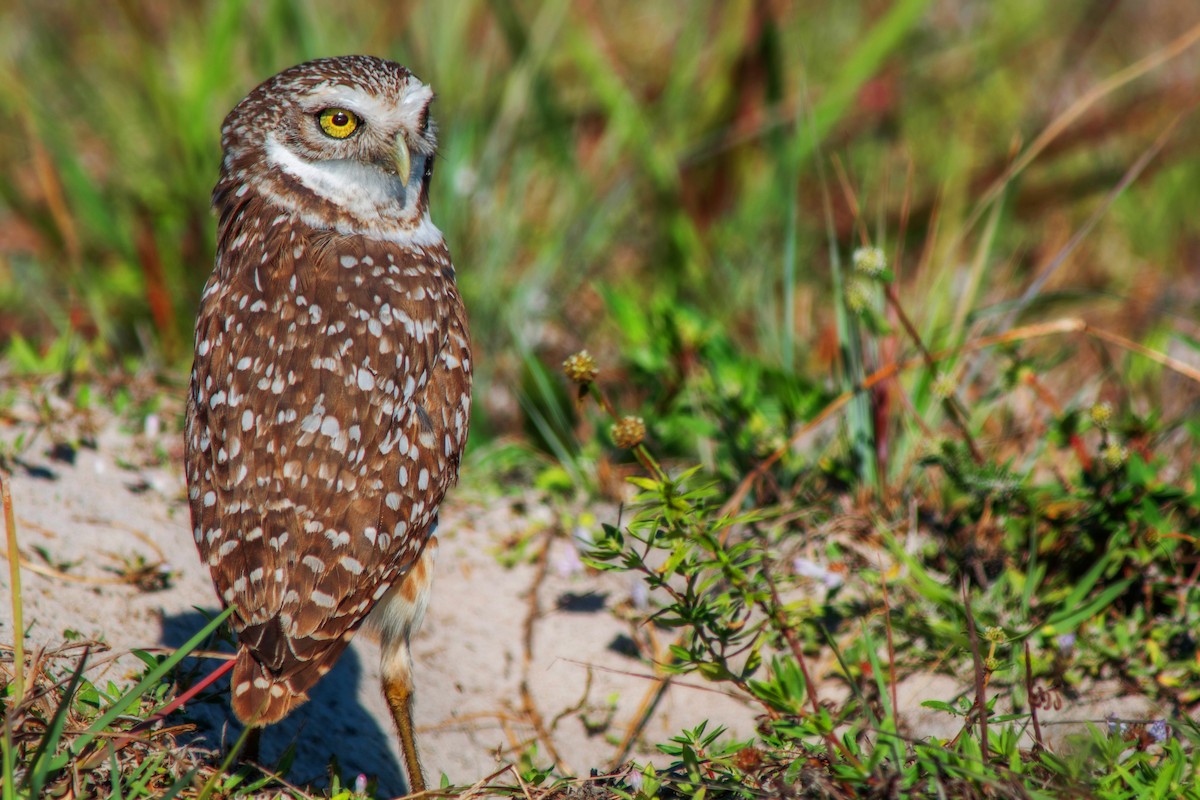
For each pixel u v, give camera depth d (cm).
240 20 1331
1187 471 891
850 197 1014
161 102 1276
